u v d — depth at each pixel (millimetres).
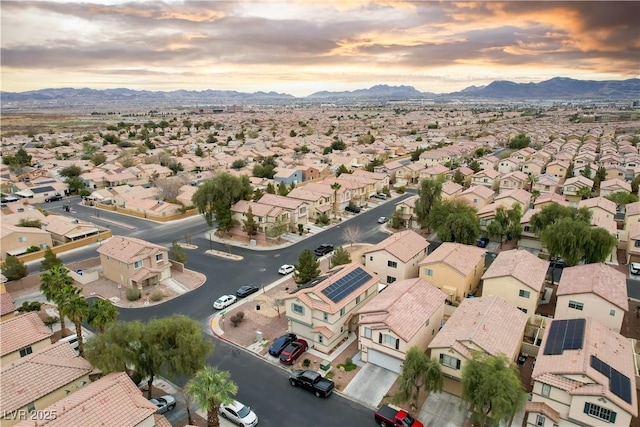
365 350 39938
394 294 43000
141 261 57250
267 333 45688
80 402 26547
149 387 34406
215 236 78062
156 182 109125
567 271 49125
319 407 34438
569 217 59688
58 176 125125
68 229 75188
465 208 70375
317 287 43500
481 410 29391
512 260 50062
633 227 65438
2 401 29656
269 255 68500
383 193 107438
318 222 84625
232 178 81250
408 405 34219
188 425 30500
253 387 36969
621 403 27234
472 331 35031
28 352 38094
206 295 54938
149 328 34625
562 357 31812
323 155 157625
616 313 40781
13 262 57406
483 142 179625
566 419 29438
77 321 38406
